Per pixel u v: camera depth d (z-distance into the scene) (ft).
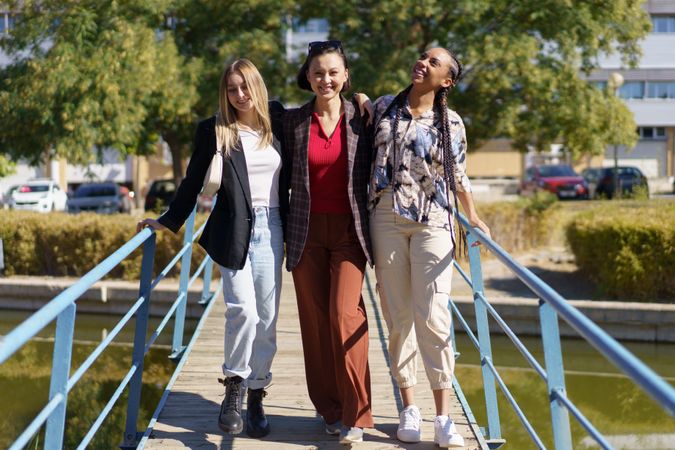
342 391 12.76
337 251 12.61
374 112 12.60
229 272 12.64
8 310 35.91
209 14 52.21
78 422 21.71
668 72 124.67
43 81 46.70
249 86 12.30
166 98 49.60
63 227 40.57
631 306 30.09
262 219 12.68
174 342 20.72
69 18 47.85
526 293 35.40
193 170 12.66
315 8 51.62
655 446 20.11
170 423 14.29
